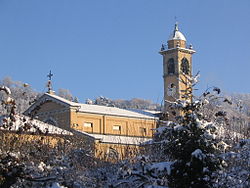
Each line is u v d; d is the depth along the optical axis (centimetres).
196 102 1986
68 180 2236
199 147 1917
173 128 1962
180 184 1900
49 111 6356
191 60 8325
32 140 2534
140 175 2108
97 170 2550
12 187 2142
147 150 2450
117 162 2611
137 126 6519
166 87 8044
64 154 2666
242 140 2042
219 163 1906
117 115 6456
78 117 6231
